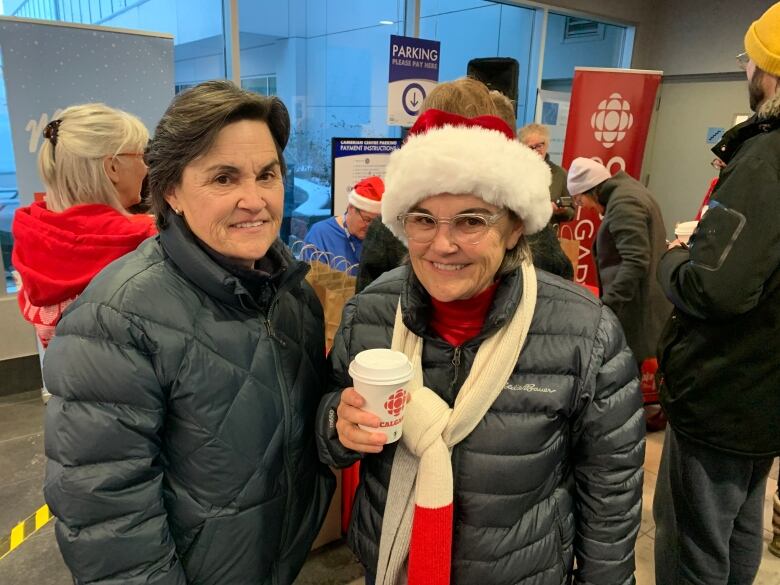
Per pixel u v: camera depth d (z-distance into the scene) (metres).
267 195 0.91
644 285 2.82
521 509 0.97
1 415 3.15
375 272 1.92
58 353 0.87
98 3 3.63
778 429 1.39
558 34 5.67
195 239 0.94
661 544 1.68
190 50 4.12
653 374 2.99
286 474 1.06
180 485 0.96
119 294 0.88
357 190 2.52
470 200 0.86
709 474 1.48
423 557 0.92
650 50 6.23
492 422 0.95
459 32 5.24
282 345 1.03
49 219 1.37
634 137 4.74
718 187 1.34
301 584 1.93
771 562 2.13
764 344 1.34
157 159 0.89
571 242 2.84
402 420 0.94
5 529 2.24
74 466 0.85
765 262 1.25
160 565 0.91
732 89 5.61
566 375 0.95
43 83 3.06
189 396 0.91
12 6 3.14
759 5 5.24
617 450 0.98
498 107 1.56
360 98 4.94
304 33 4.36
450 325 1.00
